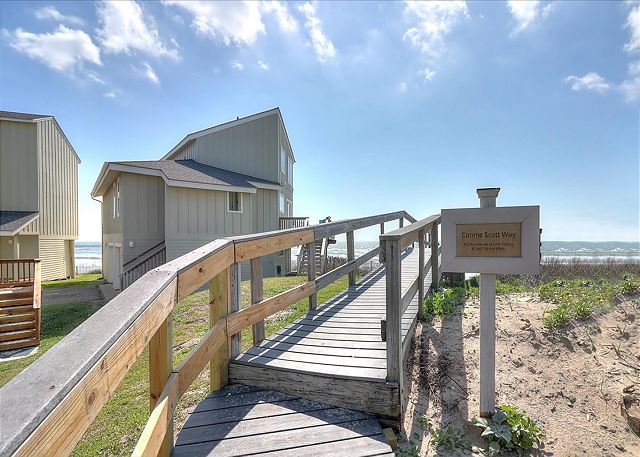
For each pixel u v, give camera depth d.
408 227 2.97
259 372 2.59
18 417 0.67
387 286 2.31
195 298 7.33
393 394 2.22
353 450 1.88
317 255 12.91
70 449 0.80
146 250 11.51
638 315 3.58
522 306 4.21
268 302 3.16
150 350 1.65
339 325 3.59
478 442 2.31
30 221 12.34
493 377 2.46
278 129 16.16
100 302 9.87
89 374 0.88
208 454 1.83
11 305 7.19
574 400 2.71
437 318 4.05
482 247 2.49
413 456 2.08
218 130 14.37
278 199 15.92
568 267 9.27
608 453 2.25
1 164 13.16
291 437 2.00
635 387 2.72
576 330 3.48
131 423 2.74
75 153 17.69
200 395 2.89
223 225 12.48
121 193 11.33
